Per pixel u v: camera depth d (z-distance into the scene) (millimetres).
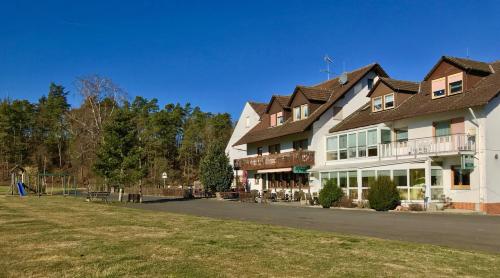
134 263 9359
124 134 39000
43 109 103875
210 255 10266
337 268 9000
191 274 8406
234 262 9500
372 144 34844
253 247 11398
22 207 28188
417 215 24094
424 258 10078
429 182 28594
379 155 33750
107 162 38562
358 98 42344
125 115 38969
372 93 37812
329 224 19062
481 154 26984
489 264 9492
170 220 18953
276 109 47781
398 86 35406
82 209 26359
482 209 26688
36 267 9023
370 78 43125
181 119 97688
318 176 39594
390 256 10289
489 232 15914
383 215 24109
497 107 27547
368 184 32812
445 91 30672
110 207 28656
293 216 23656
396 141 33219
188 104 101875
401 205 28891
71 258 9906
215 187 49625
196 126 88625
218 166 49719
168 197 53594
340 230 16672
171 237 13258
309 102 42031
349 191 34781
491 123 27219
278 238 13117
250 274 8445
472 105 26469
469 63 30109
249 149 52969
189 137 85062
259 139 46625
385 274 8531
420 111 30562
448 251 11031
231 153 58469
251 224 17328
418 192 29156
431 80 31891
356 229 17016
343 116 41594
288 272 8625
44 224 17109
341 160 38125
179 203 38250
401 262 9625
